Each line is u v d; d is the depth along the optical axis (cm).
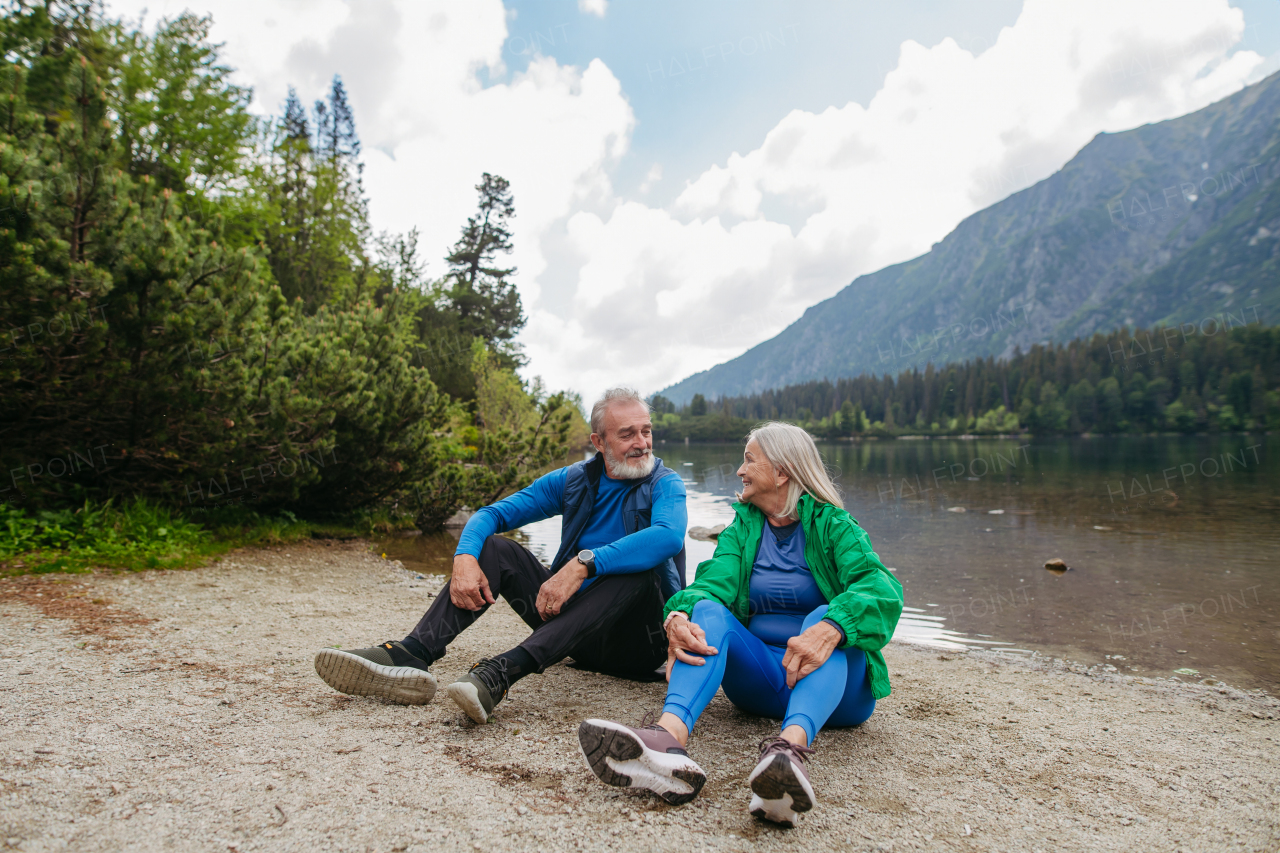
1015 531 1157
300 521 840
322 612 442
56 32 921
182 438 609
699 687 191
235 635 354
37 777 167
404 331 898
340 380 711
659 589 262
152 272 513
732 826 165
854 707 226
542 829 157
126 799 159
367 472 860
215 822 151
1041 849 165
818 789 193
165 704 231
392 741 208
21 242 453
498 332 4403
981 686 365
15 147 482
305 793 167
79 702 227
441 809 163
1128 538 1051
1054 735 268
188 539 616
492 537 262
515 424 2436
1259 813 197
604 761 168
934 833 170
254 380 624
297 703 241
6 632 319
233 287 587
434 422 952
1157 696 367
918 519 1352
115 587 450
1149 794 208
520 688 275
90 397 544
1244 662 464
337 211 2198
